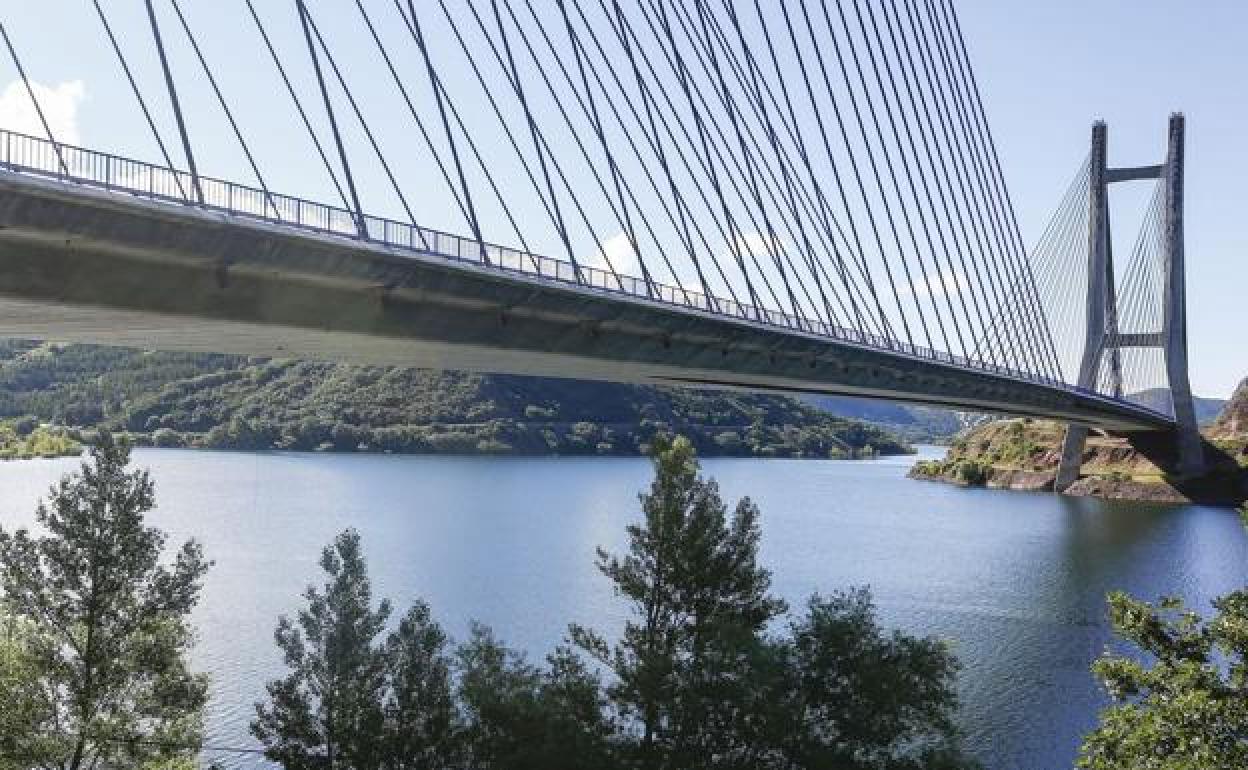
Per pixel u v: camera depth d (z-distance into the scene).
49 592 29.11
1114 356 151.62
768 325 54.78
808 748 24.47
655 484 30.55
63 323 32.59
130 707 29.83
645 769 25.28
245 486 139.12
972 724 41.38
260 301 32.19
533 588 67.69
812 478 188.75
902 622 58.84
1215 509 127.06
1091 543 93.44
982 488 162.00
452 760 26.06
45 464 170.00
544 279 41.06
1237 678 20.14
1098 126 149.75
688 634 29.39
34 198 25.00
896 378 72.19
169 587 30.55
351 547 28.16
